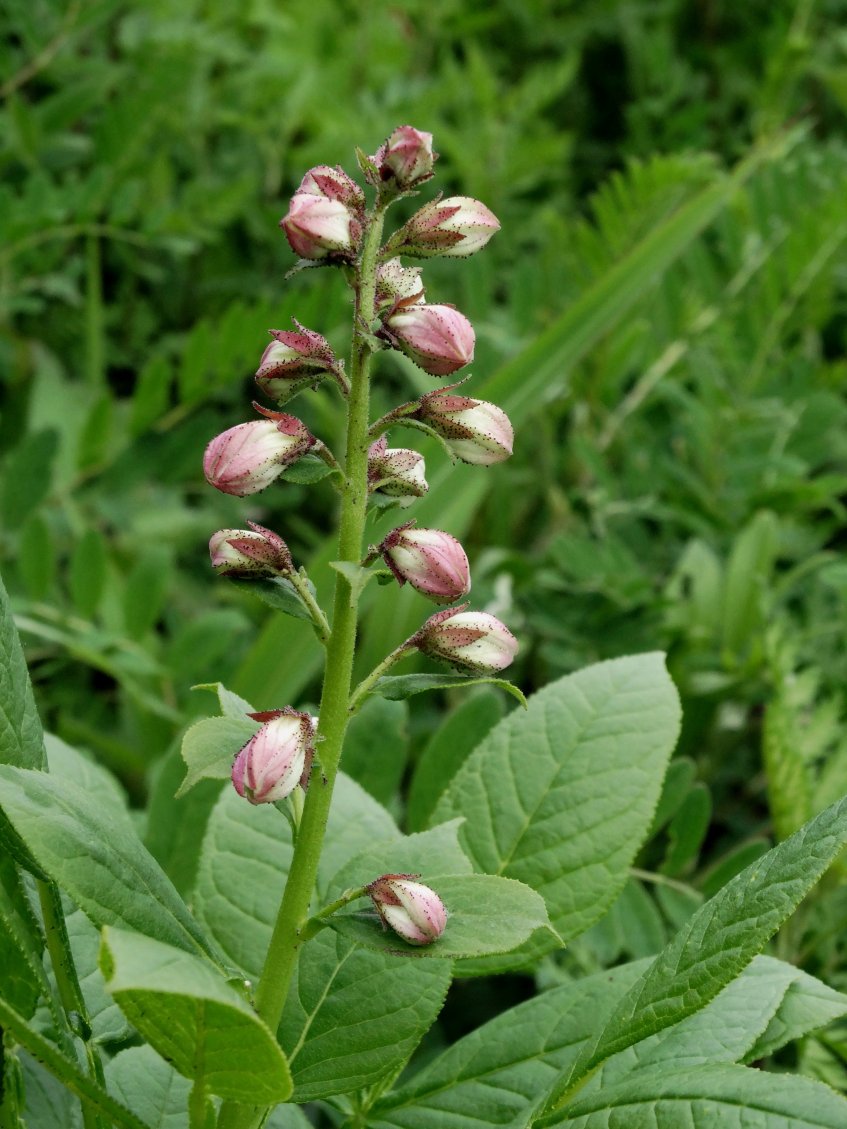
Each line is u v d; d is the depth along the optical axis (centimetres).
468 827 38
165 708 55
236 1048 28
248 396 77
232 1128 31
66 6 69
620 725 39
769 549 61
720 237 74
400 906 29
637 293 61
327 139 78
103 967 26
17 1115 32
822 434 67
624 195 69
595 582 59
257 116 84
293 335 31
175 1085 35
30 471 59
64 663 59
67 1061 29
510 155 83
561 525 70
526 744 39
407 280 31
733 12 100
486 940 29
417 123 81
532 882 38
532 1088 35
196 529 68
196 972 26
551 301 74
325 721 30
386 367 78
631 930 44
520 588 63
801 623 63
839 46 96
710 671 59
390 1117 35
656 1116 29
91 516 68
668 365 73
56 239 67
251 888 37
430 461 56
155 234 65
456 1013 52
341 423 68
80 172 77
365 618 65
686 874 54
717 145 95
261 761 29
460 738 45
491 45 100
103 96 72
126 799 53
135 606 56
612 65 99
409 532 30
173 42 74
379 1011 33
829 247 68
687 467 71
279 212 77
